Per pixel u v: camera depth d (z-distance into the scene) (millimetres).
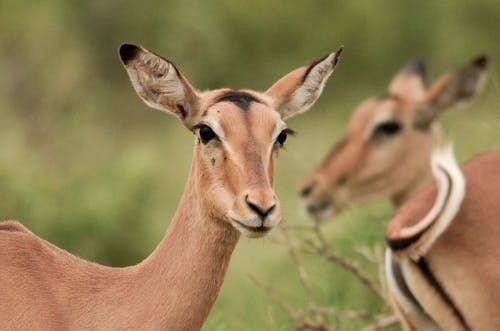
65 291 15742
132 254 30375
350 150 25031
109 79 47188
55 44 46344
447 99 24844
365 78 51375
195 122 16141
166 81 16203
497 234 16859
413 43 52094
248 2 51625
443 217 16750
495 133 24938
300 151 34781
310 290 21969
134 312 15680
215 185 15516
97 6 47906
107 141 40250
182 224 15867
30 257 15820
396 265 17500
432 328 17391
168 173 35719
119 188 31172
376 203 26391
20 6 47312
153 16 48469
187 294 15703
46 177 31578
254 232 15109
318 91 16938
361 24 52281
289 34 52094
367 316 21922
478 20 52219
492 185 17203
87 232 30141
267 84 49594
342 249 24516
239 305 24859
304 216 25578
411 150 24844
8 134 40031
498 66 49844
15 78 45062
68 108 42906
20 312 15453
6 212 29562
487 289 16828
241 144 15453
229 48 49750
